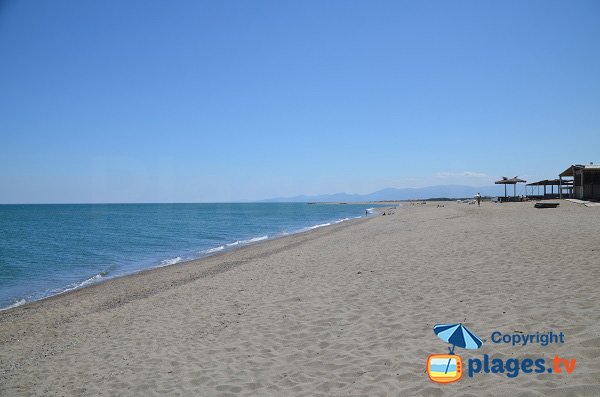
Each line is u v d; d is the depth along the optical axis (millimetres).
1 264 20062
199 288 11086
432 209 53625
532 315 5656
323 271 11422
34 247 27047
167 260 20250
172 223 53719
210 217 71750
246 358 5688
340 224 39594
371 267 11078
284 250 18750
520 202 44969
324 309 7539
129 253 23750
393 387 4270
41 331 8734
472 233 15930
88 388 5375
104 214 89438
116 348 6926
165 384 5168
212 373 5316
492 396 3768
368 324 6410
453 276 8820
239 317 7777
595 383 3611
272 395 4512
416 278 9070
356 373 4746
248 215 80000
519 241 12391
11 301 12734
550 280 7457
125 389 5180
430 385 4172
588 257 9047
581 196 34281
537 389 3709
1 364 6832
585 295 6227
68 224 52750
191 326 7648
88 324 8828
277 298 8859
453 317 6141
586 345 4414
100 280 15516
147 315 8922
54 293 13609
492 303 6535
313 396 4352
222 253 21359
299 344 5965
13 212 104312
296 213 89062
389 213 55438
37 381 5879
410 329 5910
